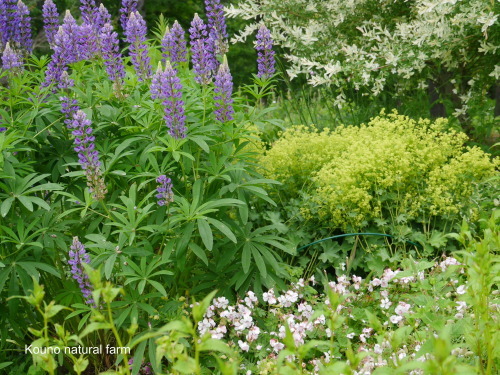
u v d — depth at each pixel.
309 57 6.50
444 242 4.13
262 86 4.00
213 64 4.15
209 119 3.61
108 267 2.88
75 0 12.80
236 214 3.91
